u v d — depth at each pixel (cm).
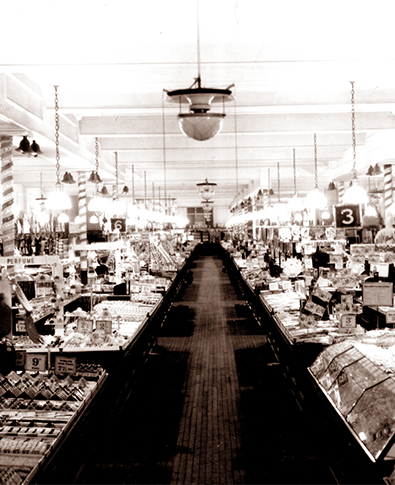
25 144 667
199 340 902
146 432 490
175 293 1351
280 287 898
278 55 514
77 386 414
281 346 627
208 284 1823
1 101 561
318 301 554
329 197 1867
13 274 505
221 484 388
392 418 278
